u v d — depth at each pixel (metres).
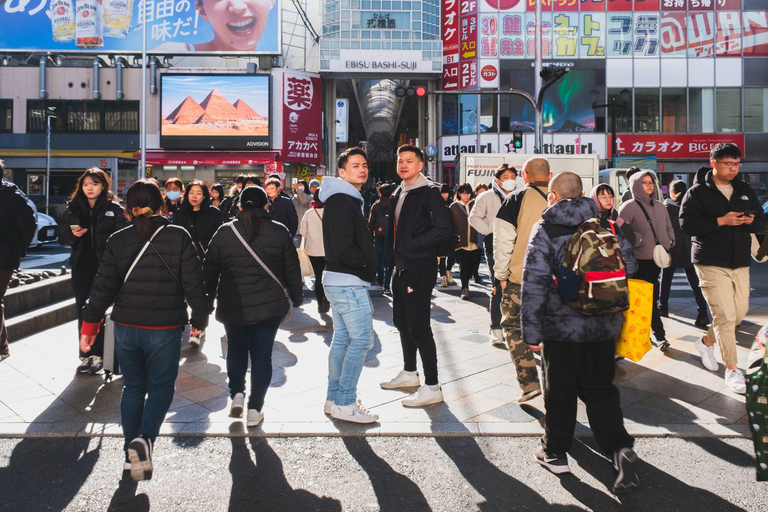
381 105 42.16
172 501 3.16
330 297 4.20
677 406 4.53
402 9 30.97
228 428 4.12
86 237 5.40
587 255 3.09
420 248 4.48
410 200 4.58
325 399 4.75
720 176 4.92
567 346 3.30
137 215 3.46
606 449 3.28
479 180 13.38
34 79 30.64
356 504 3.12
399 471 3.49
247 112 30.48
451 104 31.80
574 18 30.66
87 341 3.50
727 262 4.93
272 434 4.02
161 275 3.46
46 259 15.46
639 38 30.64
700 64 30.67
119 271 3.47
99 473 3.49
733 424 4.16
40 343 6.57
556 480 3.37
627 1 30.56
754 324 7.51
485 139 31.30
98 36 30.38
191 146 30.33
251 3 30.53
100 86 30.66
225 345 6.66
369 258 4.14
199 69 30.55
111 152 30.12
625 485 3.13
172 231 3.50
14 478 3.43
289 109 30.84
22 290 7.49
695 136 30.61
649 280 6.22
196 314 3.57
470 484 3.33
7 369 5.59
